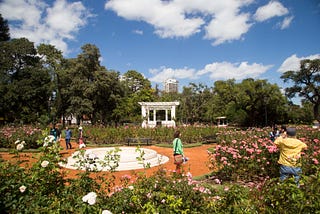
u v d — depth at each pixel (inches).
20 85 1326.3
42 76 1422.2
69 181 131.7
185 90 2219.5
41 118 1186.0
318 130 436.1
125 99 1640.0
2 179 116.4
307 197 89.9
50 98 1632.6
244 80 1619.1
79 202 102.3
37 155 137.3
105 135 764.0
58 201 107.0
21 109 1318.9
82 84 1380.4
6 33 1581.0
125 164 367.6
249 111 1605.6
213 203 109.1
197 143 748.0
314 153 222.8
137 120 1390.3
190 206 108.9
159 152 569.0
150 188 122.0
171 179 134.6
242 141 275.7
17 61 1459.2
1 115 1300.4
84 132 797.9
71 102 1381.6
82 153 152.8
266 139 288.8
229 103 1702.8
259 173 248.5
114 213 103.0
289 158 187.9
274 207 95.2
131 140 716.7
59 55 1670.8
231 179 254.4
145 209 106.7
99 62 1552.7
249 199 111.0
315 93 1718.8
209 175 290.0
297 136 333.7
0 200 103.6
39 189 118.9
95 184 137.0
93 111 1486.2
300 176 116.3
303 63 1748.3
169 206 104.7
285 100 1636.3
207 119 2193.7
